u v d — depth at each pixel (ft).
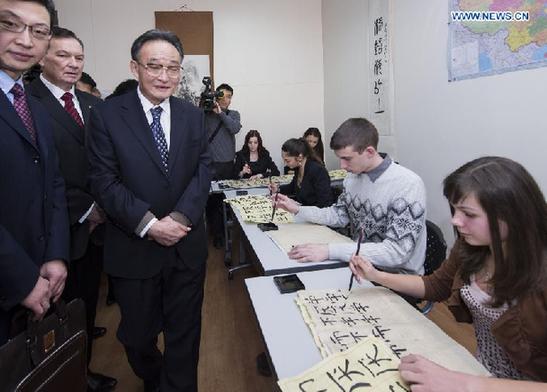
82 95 5.84
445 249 4.91
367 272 3.76
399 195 4.83
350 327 3.11
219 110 13.00
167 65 4.22
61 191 4.34
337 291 3.75
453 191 2.70
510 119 6.87
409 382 2.40
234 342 7.43
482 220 2.57
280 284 3.91
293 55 16.25
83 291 5.86
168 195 4.48
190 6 15.34
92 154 4.41
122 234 4.48
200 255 4.85
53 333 3.49
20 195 3.62
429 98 9.21
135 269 4.44
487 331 3.09
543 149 6.26
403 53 10.25
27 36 3.41
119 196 4.24
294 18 16.06
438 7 8.63
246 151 14.39
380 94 11.62
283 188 10.62
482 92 7.49
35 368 3.26
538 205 2.50
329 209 6.22
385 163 5.08
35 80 5.29
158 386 5.53
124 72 15.23
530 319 2.61
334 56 15.19
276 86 16.29
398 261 4.56
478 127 7.67
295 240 5.38
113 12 14.96
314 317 3.27
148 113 4.46
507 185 2.49
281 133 16.58
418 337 2.96
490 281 2.77
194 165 4.74
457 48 8.07
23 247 3.69
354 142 4.95
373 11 11.79
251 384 6.21
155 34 4.21
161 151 4.50
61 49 5.04
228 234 11.39
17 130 3.57
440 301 3.66
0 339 3.44
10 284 3.30
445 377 2.29
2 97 3.53
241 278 10.52
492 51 7.16
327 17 15.64
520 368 2.85
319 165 9.33
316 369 2.57
